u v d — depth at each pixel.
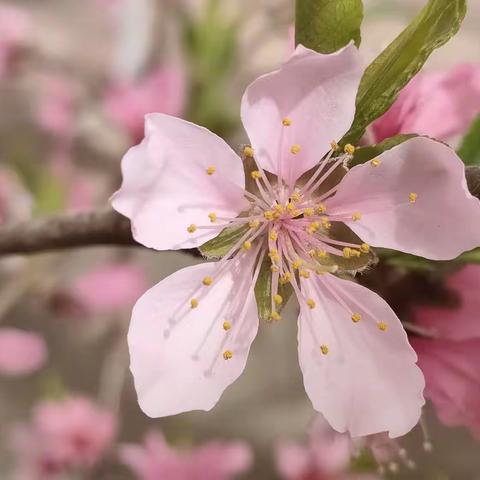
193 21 0.28
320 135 0.12
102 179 0.35
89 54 0.38
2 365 0.33
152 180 0.11
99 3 0.39
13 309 0.37
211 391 0.12
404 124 0.13
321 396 0.12
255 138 0.12
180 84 0.28
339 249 0.12
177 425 0.33
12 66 0.37
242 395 0.36
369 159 0.12
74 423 0.31
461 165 0.11
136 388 0.11
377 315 0.12
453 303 0.13
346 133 0.12
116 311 0.33
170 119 0.11
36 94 0.38
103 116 0.32
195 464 0.29
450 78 0.13
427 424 0.13
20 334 0.34
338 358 0.12
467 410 0.12
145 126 0.11
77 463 0.31
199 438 0.35
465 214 0.11
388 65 0.11
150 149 0.11
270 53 0.29
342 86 0.11
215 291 0.12
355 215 0.12
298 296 0.12
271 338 0.36
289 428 0.36
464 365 0.12
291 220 0.12
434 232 0.11
